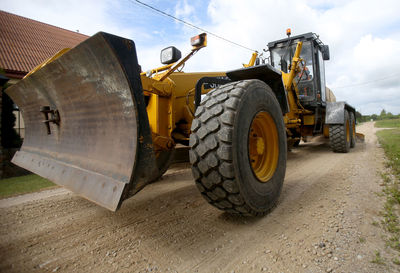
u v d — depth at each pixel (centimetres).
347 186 292
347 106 626
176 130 327
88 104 198
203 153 176
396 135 920
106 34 138
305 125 642
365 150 599
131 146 158
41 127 292
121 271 149
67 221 230
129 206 262
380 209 219
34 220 234
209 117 179
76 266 156
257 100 204
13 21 1373
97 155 192
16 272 152
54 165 241
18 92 297
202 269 147
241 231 191
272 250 163
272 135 236
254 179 195
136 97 152
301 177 352
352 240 169
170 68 299
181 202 268
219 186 179
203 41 253
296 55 501
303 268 142
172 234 193
